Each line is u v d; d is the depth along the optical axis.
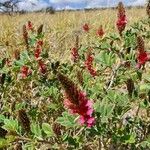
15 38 1.15
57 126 0.37
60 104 0.49
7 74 0.59
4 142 0.36
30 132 0.38
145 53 0.46
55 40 1.13
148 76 0.42
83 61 0.64
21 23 1.56
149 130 0.43
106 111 0.35
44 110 0.57
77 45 0.65
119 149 0.43
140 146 0.42
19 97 0.65
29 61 0.59
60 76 0.33
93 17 1.68
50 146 0.42
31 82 0.66
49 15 1.77
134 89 0.40
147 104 0.39
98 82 0.52
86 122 0.33
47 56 0.61
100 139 0.43
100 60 0.46
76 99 0.33
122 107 0.39
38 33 0.66
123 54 0.49
